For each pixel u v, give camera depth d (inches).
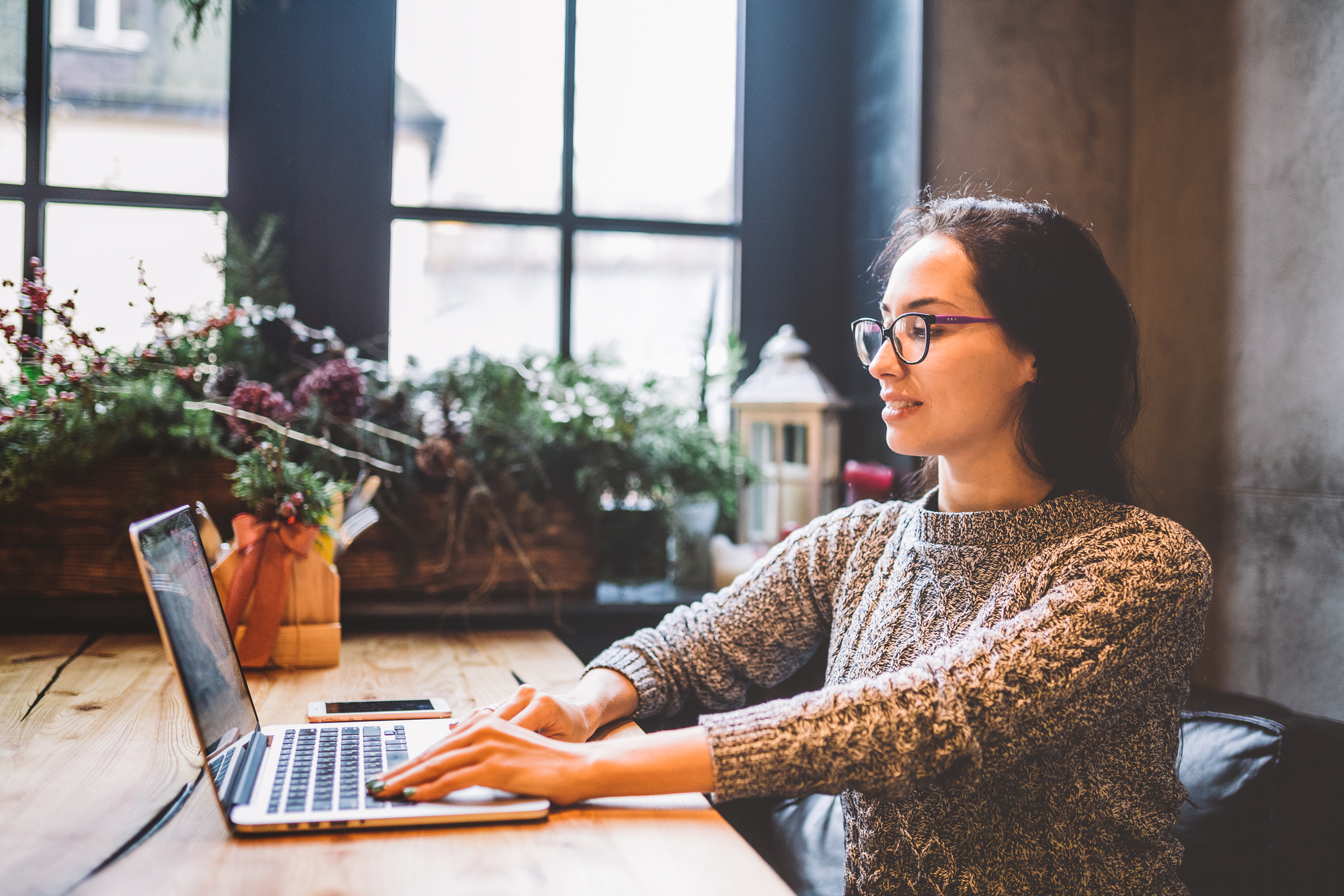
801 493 69.7
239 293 64.4
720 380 72.0
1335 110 53.8
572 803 31.0
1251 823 41.4
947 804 35.1
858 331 42.0
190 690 29.4
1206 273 62.4
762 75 75.1
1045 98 66.7
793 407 68.4
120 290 66.2
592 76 73.2
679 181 75.2
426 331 71.4
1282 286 56.9
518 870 26.5
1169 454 65.1
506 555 62.7
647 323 75.0
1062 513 36.4
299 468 53.2
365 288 69.9
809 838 53.9
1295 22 56.3
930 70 64.8
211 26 67.2
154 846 27.7
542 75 72.3
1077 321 36.9
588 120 73.4
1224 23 61.1
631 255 74.6
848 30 75.8
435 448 59.5
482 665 52.1
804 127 76.0
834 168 76.4
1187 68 63.9
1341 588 53.0
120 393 55.0
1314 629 54.5
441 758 31.1
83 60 65.6
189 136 67.3
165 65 66.7
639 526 66.9
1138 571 32.9
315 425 59.5
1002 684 30.4
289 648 50.9
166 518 33.5
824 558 44.5
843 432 74.5
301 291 68.9
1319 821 41.0
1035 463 38.1
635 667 42.4
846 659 40.8
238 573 49.8
